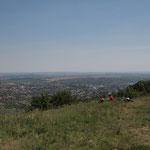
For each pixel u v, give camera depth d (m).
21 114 10.47
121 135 6.20
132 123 7.58
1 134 6.59
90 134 6.38
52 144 5.57
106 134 6.34
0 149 5.23
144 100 14.49
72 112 10.27
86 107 12.20
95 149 5.12
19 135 6.57
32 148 5.19
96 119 8.52
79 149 5.15
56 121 8.21
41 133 6.75
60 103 15.23
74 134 6.45
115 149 5.16
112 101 14.77
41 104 14.17
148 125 7.23
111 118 8.72
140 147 5.07
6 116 9.45
